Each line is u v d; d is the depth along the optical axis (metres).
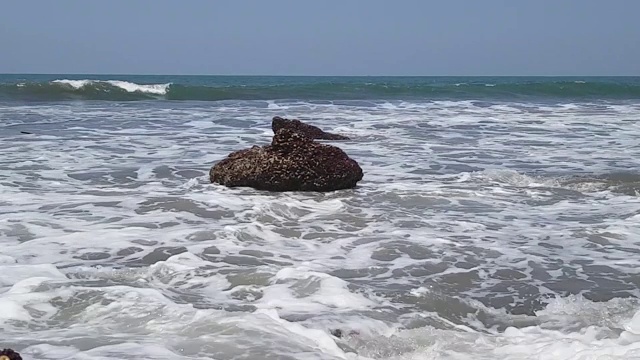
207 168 12.45
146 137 17.02
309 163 10.45
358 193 10.35
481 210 9.40
